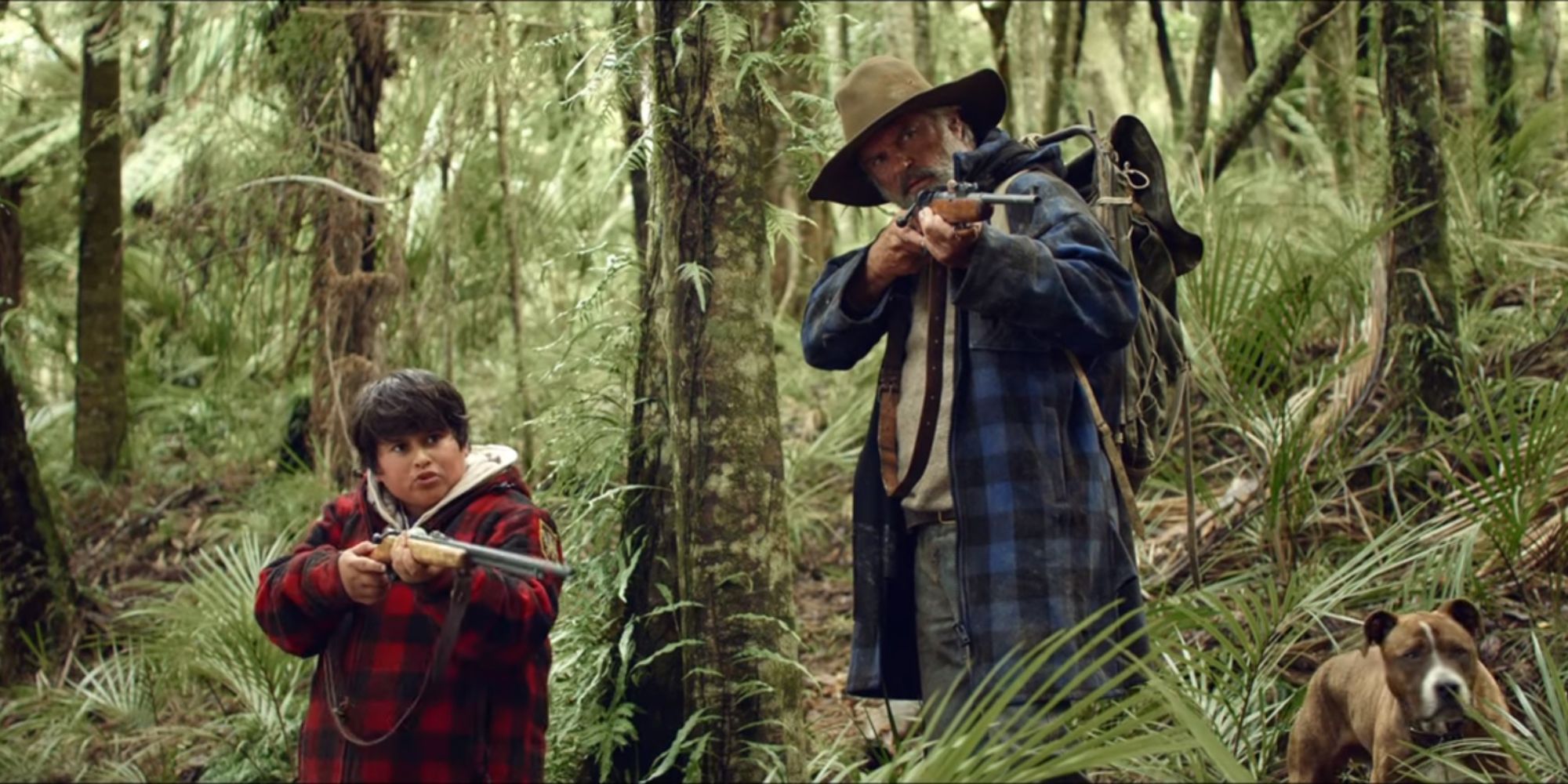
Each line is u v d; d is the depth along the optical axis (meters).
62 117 8.34
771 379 3.27
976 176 2.98
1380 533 4.52
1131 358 3.01
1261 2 8.67
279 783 4.41
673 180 3.27
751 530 3.19
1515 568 4.10
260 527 6.51
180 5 6.93
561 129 7.25
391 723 2.56
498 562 2.35
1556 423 3.91
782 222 3.52
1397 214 4.83
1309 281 4.82
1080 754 2.37
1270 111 8.60
